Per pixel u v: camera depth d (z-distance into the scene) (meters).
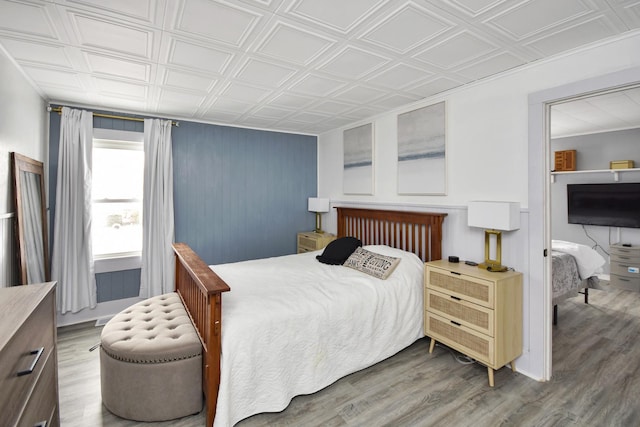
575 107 3.69
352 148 4.29
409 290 2.75
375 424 1.87
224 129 4.29
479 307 2.31
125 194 3.77
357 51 2.16
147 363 1.84
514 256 2.51
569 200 5.24
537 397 2.13
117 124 3.59
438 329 2.66
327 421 1.90
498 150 2.60
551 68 2.26
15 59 2.26
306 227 5.05
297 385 2.08
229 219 4.37
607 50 1.99
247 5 1.63
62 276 3.23
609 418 1.93
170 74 2.55
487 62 2.34
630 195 4.60
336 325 2.27
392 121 3.64
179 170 3.99
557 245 4.01
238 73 2.54
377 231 3.87
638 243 4.64
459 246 2.93
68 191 3.26
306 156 5.01
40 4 1.60
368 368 2.49
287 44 2.06
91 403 2.05
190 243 4.09
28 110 2.65
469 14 1.73
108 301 3.58
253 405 1.90
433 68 2.46
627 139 4.71
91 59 2.26
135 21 1.77
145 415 1.86
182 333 2.04
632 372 2.45
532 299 2.39
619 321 3.46
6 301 1.16
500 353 2.24
